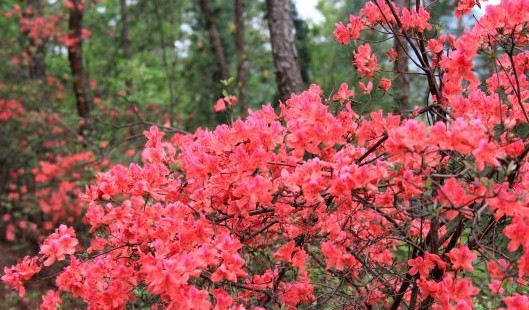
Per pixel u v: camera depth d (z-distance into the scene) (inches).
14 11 363.9
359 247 96.7
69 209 299.1
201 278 96.2
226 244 74.2
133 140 317.4
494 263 76.7
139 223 86.7
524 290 95.1
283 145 88.8
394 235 94.6
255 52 462.0
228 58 476.7
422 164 67.4
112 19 483.2
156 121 367.2
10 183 343.3
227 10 460.1
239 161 76.8
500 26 75.9
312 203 83.2
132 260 92.3
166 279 70.1
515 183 80.9
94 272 88.1
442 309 80.9
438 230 98.1
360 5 169.5
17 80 368.8
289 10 204.5
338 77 146.9
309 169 73.2
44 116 342.3
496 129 87.4
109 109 346.6
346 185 69.8
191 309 71.0
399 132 66.3
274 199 82.7
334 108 106.4
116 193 91.4
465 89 101.6
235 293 87.9
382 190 91.4
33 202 329.1
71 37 360.5
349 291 111.4
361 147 88.9
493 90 96.3
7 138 341.1
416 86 207.9
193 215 93.1
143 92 364.5
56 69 426.6
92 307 87.0
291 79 201.0
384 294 102.1
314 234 87.5
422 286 79.5
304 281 97.4
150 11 457.4
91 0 416.2
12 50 379.6
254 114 95.5
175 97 443.2
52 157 339.9
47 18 370.9
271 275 96.3
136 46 479.2
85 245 247.3
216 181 81.0
